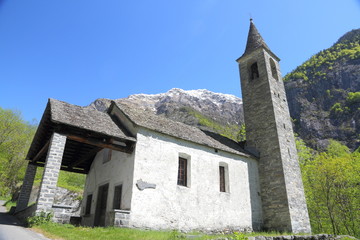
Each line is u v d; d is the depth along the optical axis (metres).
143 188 11.67
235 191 15.66
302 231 15.70
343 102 85.88
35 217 8.96
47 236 7.39
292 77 109.31
